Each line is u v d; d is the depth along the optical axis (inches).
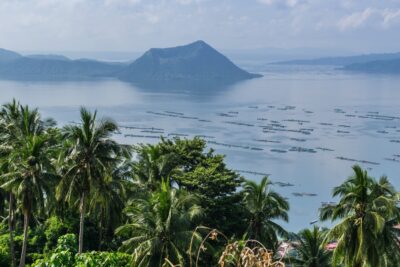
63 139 2930.6
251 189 3171.8
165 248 2330.2
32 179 2849.4
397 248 2308.1
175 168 3380.9
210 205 2989.7
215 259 2706.7
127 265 2249.0
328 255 2763.3
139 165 3415.4
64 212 3472.0
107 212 3105.3
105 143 2896.2
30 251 3462.1
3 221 3789.4
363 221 2253.9
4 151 3186.5
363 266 2236.7
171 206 2413.9
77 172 2886.3
